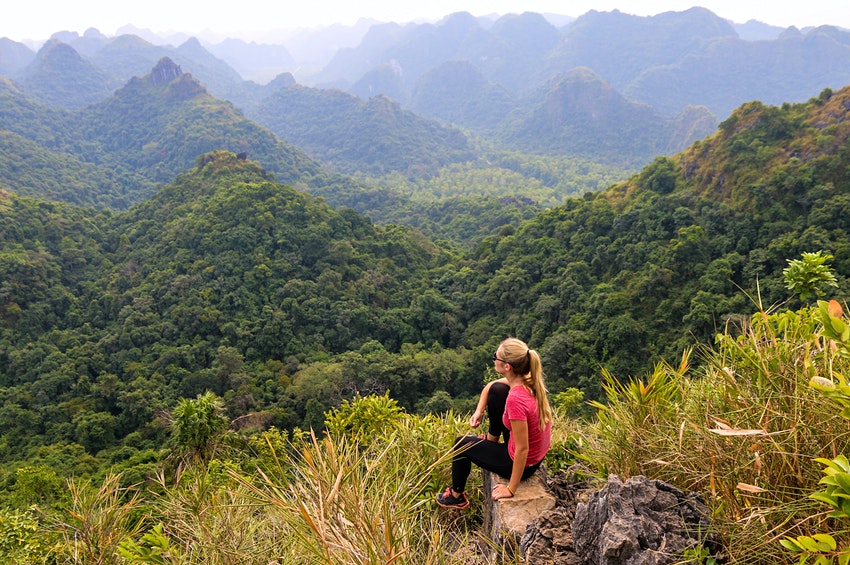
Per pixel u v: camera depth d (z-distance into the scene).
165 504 3.39
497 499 2.79
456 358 39.19
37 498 15.05
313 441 2.54
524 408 2.71
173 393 34.69
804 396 2.04
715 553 1.95
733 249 35.09
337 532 1.94
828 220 31.42
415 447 3.80
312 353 42.38
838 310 2.10
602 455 3.10
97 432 30.25
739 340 2.73
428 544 2.48
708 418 2.48
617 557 1.87
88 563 3.16
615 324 33.03
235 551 2.70
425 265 61.38
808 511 1.82
